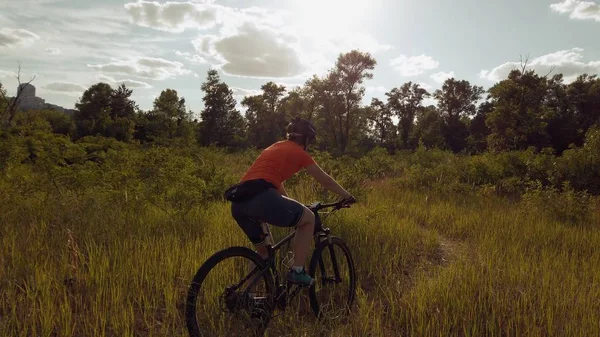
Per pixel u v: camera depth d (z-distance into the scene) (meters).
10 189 6.28
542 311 4.13
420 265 5.80
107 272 4.25
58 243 5.08
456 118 77.06
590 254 6.66
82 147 7.96
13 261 4.34
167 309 3.74
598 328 3.78
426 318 3.97
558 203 9.56
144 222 6.11
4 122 27.52
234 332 3.55
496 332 3.84
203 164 9.42
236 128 81.25
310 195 8.05
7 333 3.23
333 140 64.44
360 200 8.38
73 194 6.50
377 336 3.68
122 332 3.41
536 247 6.78
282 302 3.73
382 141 84.50
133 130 66.38
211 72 77.12
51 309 3.45
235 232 5.91
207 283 3.68
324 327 3.85
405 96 80.44
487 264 5.46
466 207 10.28
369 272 5.25
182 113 67.75
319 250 4.07
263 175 3.51
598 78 61.97
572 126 58.84
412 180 13.65
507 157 14.98
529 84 45.44
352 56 61.34
